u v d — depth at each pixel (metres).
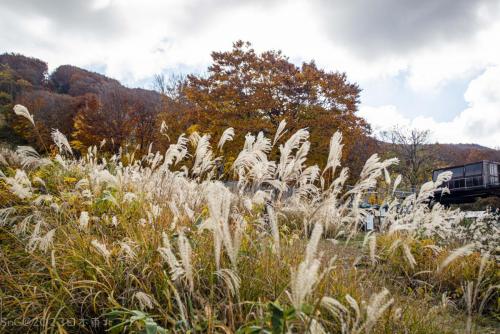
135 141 24.05
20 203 4.62
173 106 25.70
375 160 3.13
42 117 34.81
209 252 3.04
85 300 2.80
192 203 4.24
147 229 3.51
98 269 2.79
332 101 20.44
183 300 2.68
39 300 2.82
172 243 3.20
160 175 4.79
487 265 4.63
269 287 2.86
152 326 2.03
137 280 2.73
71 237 3.49
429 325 3.06
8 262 3.33
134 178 5.73
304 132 3.42
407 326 2.89
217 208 1.81
